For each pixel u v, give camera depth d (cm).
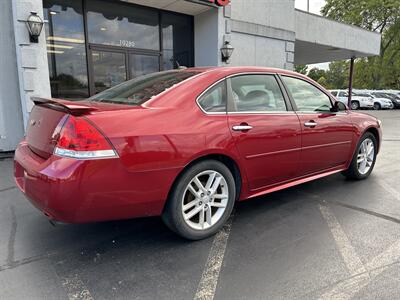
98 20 829
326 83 6016
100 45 836
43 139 262
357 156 462
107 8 838
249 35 1039
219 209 312
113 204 247
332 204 386
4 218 348
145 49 920
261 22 1066
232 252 279
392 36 3316
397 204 385
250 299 219
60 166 232
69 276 245
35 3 636
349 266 255
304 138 370
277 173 352
